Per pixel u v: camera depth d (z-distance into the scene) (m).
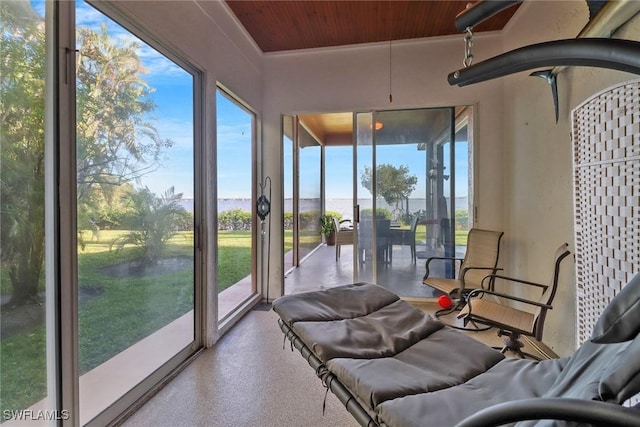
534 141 2.76
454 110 3.64
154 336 2.01
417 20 3.21
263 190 3.93
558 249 2.21
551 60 1.10
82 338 1.49
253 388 1.99
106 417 1.62
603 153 1.67
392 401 1.12
